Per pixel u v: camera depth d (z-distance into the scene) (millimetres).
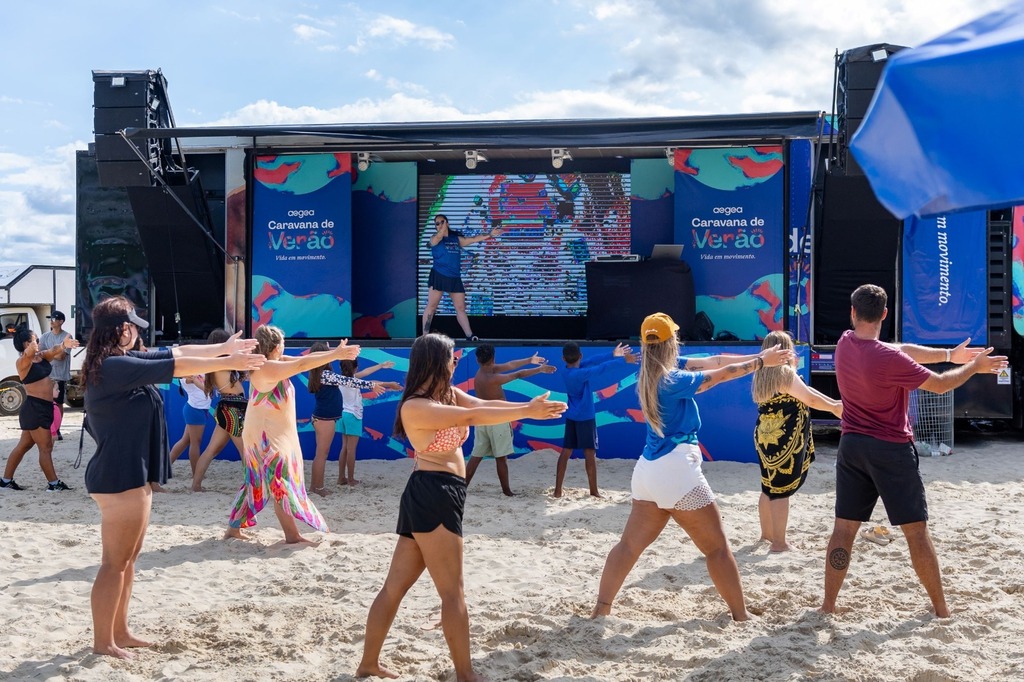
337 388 9703
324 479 10492
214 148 12898
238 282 13039
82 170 13867
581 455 11844
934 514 8305
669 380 4957
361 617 5484
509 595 5938
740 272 12734
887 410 5082
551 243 14328
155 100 12125
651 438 5102
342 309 12945
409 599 5844
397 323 14484
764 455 6918
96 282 13836
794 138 11883
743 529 7781
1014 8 2848
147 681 4492
